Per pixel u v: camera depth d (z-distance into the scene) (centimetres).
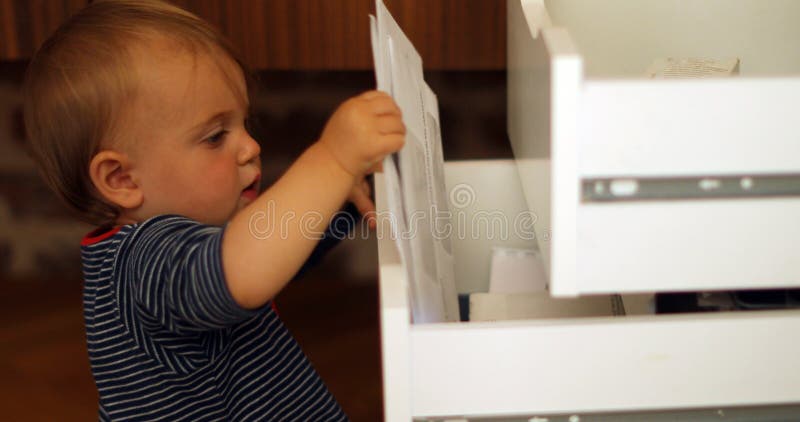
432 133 94
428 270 76
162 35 82
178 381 80
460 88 224
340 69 210
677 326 61
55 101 82
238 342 86
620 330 61
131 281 75
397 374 61
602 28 113
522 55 87
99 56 81
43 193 209
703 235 56
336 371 158
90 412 146
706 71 90
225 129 86
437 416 63
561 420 63
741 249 57
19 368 159
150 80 80
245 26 205
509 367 62
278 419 88
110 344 80
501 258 105
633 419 63
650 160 54
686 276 57
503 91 224
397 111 66
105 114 81
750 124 54
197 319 69
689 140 54
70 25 85
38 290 185
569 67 52
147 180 83
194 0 203
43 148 85
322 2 204
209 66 84
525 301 94
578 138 53
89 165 83
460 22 205
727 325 61
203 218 86
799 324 61
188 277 68
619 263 57
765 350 61
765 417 64
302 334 170
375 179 94
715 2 111
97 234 83
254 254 66
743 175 55
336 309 179
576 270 57
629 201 56
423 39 207
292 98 220
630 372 62
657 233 56
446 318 84
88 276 81
